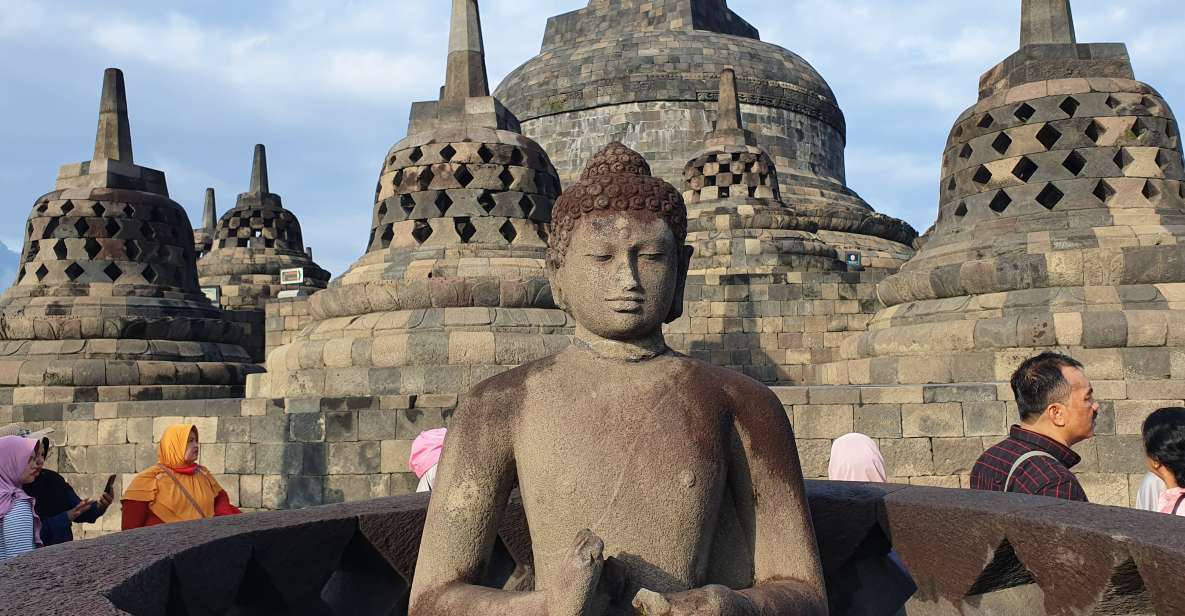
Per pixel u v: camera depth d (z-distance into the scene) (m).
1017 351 9.77
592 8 38.88
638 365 2.85
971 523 3.24
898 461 8.83
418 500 3.89
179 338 14.91
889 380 10.61
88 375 13.58
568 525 2.63
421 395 9.73
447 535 2.74
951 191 12.16
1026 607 3.14
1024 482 4.28
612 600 2.51
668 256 2.88
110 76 15.58
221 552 3.01
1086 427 4.47
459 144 11.92
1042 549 2.96
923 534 3.46
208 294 25.83
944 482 8.73
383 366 10.42
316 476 9.66
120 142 15.49
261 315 21.83
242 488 9.91
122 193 15.10
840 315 18.48
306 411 9.80
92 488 10.92
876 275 18.95
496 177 11.91
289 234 32.66
